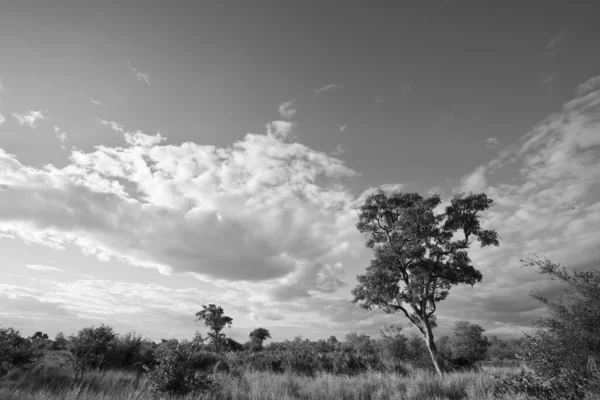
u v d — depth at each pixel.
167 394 10.28
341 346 29.05
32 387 11.52
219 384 11.74
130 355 17.88
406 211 22.30
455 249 22.34
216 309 52.25
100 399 9.62
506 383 8.38
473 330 28.28
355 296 23.48
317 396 11.55
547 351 6.75
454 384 12.37
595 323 6.13
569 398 6.43
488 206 22.20
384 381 13.72
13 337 14.28
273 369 20.80
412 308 22.11
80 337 14.68
